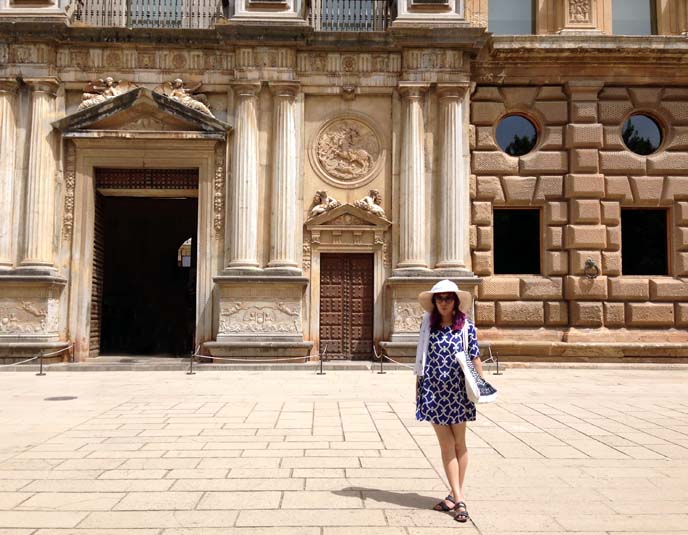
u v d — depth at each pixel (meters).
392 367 16.72
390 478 6.26
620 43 18.28
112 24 18.92
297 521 5.02
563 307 18.30
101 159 18.11
